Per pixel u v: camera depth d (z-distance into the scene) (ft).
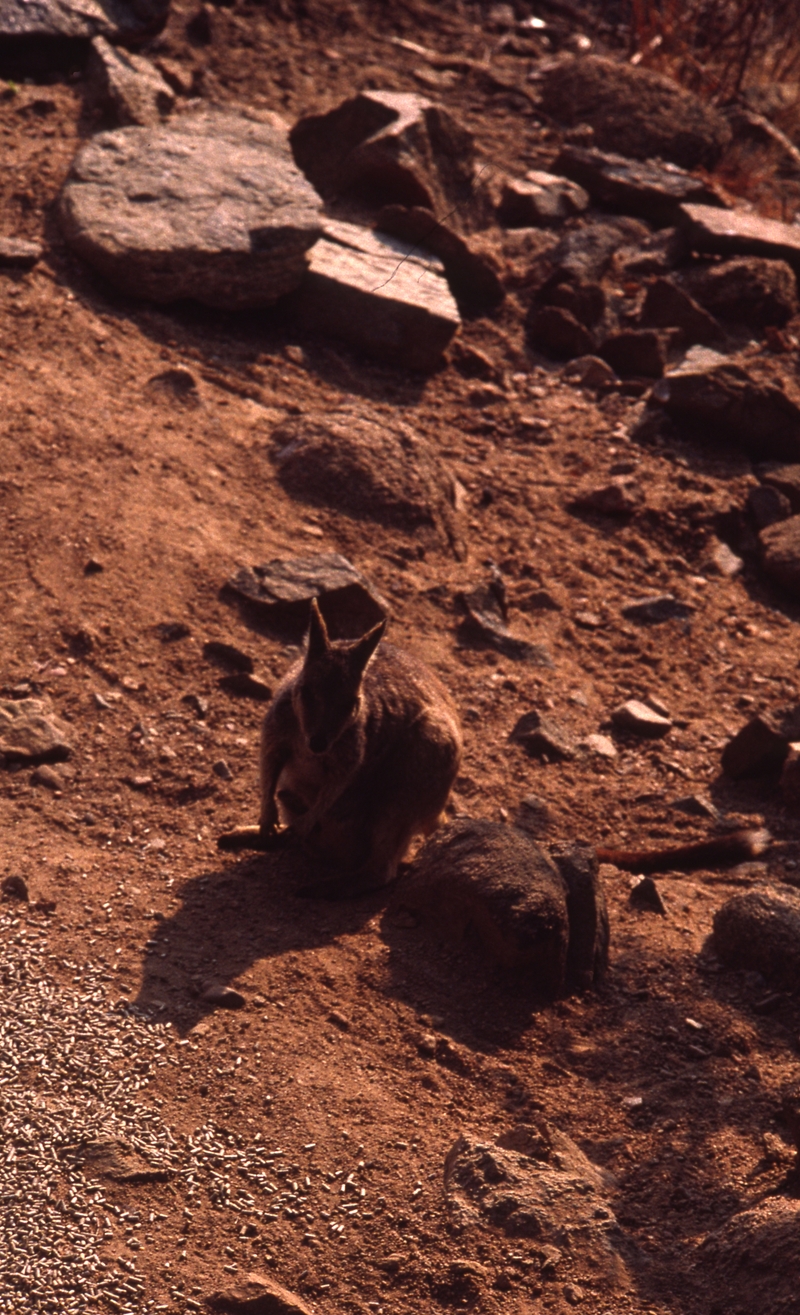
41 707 38.50
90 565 44.04
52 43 72.18
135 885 32.91
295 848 35.96
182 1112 25.64
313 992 29.99
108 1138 24.36
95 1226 22.56
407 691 35.55
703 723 46.93
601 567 54.29
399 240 67.87
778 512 59.93
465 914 32.04
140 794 36.91
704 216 77.15
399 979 31.07
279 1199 23.95
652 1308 22.27
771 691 49.73
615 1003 31.83
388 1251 23.00
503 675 46.32
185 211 60.13
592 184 79.97
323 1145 25.38
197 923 31.89
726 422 63.21
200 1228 23.03
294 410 56.59
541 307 70.44
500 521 55.26
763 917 33.50
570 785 42.04
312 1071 27.40
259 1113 25.96
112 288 59.06
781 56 105.81
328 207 69.97
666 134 85.10
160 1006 28.45
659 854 37.96
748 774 43.75
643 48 97.25
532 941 30.68
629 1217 24.86
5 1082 25.35
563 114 87.20
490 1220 23.53
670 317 70.13
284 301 62.44
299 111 78.43
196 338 59.11
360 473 51.83
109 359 54.80
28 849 33.40
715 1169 26.43
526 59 97.71
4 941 29.60
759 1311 21.98
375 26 95.20
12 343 53.47
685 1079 29.25
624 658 49.57
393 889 34.96
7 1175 23.13
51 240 59.98
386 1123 26.32
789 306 73.77
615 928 34.68
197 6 85.51
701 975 33.22
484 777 41.22
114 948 30.19
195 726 39.65
